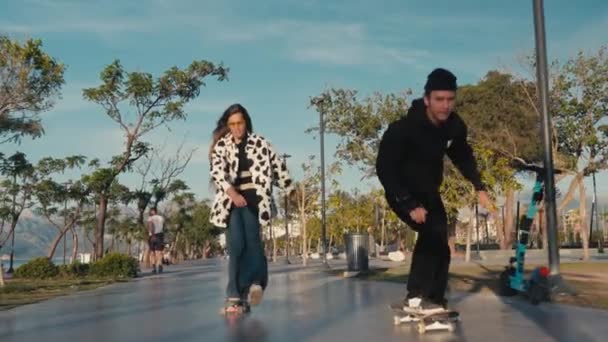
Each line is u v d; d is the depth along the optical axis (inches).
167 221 2087.8
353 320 202.1
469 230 821.9
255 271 236.2
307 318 208.8
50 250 1230.3
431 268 191.9
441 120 189.6
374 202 1357.0
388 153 189.8
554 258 302.4
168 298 302.0
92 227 1644.9
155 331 190.7
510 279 271.4
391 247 1626.5
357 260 508.7
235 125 240.2
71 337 183.3
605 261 746.8
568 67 853.2
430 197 192.9
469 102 1332.4
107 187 856.9
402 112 1027.3
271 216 243.1
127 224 1572.3
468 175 205.5
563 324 185.9
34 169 1288.1
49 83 650.2
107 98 798.5
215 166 239.6
